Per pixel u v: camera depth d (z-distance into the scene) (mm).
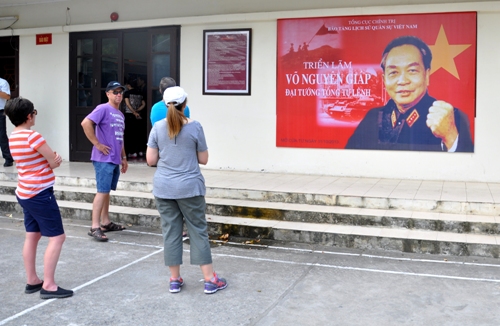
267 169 8664
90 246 5840
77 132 9922
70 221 7000
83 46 9828
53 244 4273
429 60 7723
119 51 9539
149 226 6680
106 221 6438
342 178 8062
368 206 6508
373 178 8062
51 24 10000
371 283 4660
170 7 9125
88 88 9820
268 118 8602
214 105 8906
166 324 3793
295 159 8492
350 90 8109
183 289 4504
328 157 8305
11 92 10438
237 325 3781
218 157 8945
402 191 6891
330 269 5055
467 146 7660
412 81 7809
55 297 4273
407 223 5977
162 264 5207
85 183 7922
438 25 7652
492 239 5543
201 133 4441
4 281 4695
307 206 6609
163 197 4316
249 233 6176
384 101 7965
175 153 4348
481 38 7527
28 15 10148
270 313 3992
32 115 4328
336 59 8148
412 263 5242
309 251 5668
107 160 6008
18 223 6926
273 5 8461
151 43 9273
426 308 4082
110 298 4293
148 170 8828
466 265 5160
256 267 5121
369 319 3879
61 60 9961
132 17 9406
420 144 7848
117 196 7246
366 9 7887
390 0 7836
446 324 3783
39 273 4918
